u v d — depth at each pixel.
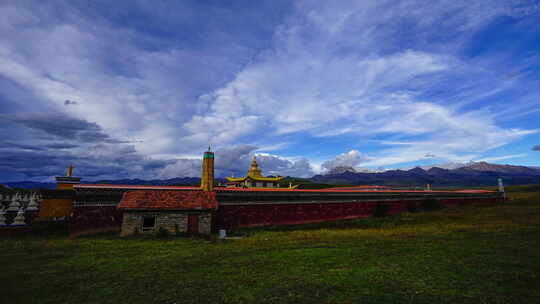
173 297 9.17
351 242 18.19
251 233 23.48
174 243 17.97
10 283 10.42
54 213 24.23
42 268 12.24
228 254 14.98
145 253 15.10
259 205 28.81
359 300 8.73
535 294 9.05
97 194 21.95
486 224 25.11
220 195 26.77
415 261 13.19
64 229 22.62
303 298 8.95
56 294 9.45
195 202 23.47
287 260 13.67
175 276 11.26
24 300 8.96
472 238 18.50
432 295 9.08
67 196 25.08
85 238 19.56
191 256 14.50
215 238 20.30
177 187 26.06
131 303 8.75
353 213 36.50
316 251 15.62
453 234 20.22
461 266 12.21
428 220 31.41
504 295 9.02
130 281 10.68
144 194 23.27
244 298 9.02
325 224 30.55
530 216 30.27
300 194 31.89
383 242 17.95
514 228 21.94
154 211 21.58
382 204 39.22
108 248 16.22
